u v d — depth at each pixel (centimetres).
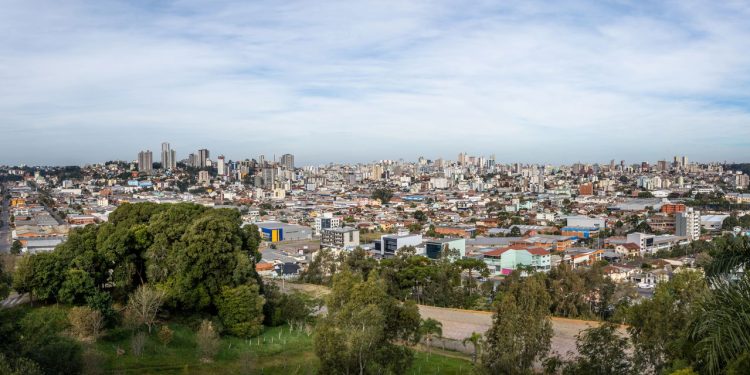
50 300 7612
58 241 19612
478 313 10362
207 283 8138
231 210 9938
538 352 5272
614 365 4828
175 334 7488
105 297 7138
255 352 7456
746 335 2738
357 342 5200
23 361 4206
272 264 17475
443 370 7094
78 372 5303
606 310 10475
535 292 5394
